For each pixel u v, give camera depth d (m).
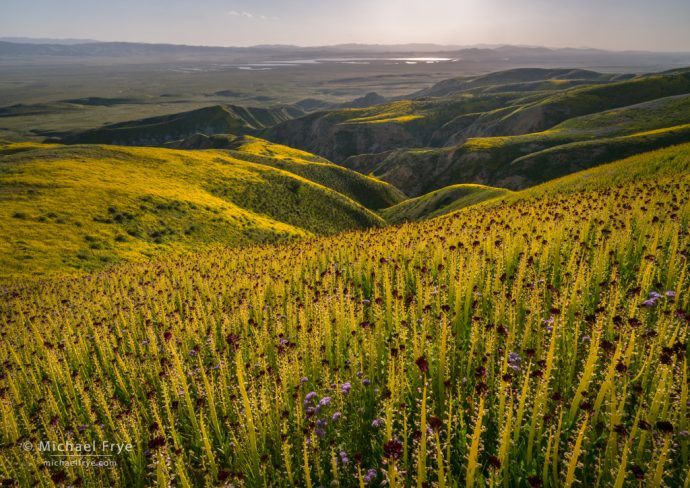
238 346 7.33
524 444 4.75
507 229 11.83
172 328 9.75
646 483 3.59
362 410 5.70
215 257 25.59
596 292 7.57
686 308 6.31
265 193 106.75
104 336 9.94
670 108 168.38
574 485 4.19
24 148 137.25
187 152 124.38
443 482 3.91
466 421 5.22
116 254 55.56
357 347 6.95
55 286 26.62
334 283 11.02
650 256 7.17
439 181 181.88
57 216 62.94
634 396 4.94
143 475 5.63
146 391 7.21
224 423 6.18
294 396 5.91
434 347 6.29
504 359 4.85
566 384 5.33
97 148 109.12
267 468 5.16
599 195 15.81
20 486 5.52
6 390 7.85
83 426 6.65
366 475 4.45
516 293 7.34
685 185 14.00
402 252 13.12
